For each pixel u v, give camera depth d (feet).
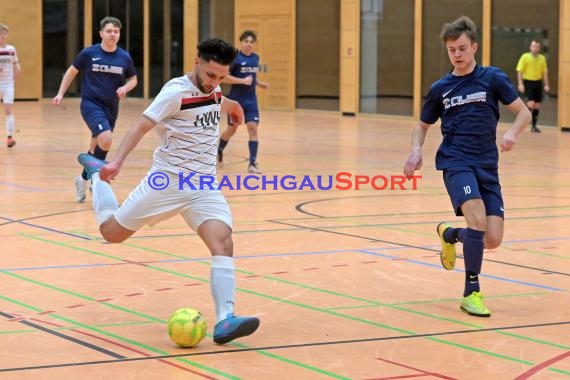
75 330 24.34
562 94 95.76
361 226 41.27
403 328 24.89
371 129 98.07
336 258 34.27
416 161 27.50
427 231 40.09
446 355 22.39
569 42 94.79
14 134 87.20
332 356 22.24
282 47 122.72
